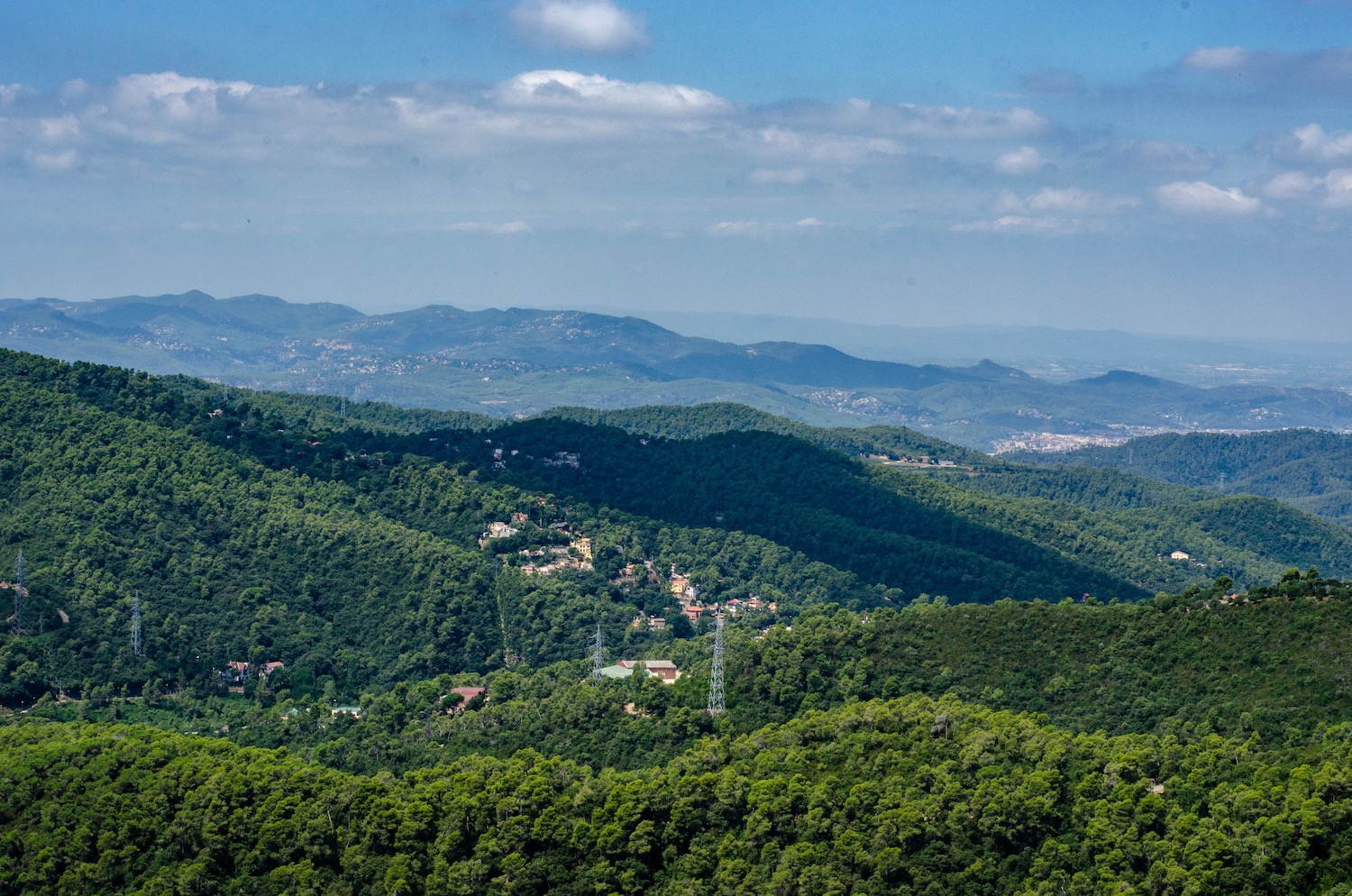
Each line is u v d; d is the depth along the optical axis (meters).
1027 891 156.12
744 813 177.75
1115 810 161.50
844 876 163.50
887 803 171.00
